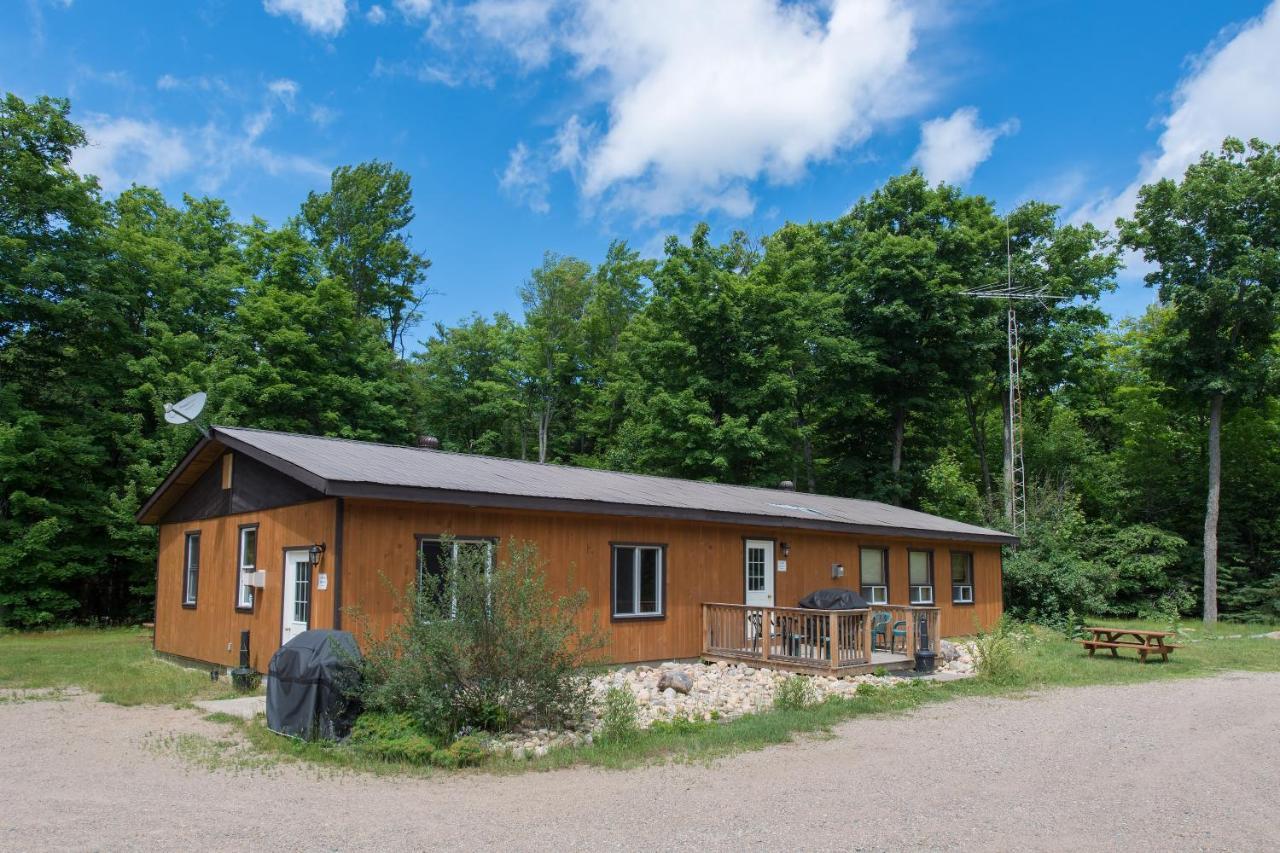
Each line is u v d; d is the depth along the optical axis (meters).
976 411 36.88
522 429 39.22
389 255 39.66
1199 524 31.25
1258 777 7.01
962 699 11.09
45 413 23.47
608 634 9.51
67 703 10.34
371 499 10.23
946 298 29.16
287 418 26.72
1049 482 29.36
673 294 28.92
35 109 22.83
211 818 5.64
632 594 13.34
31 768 7.05
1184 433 31.89
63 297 23.23
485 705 8.07
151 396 24.00
